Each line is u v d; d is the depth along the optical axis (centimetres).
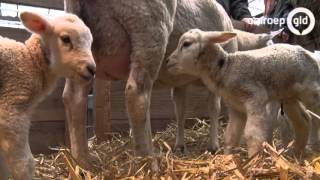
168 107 217
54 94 182
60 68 105
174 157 155
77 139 130
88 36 106
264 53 141
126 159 145
